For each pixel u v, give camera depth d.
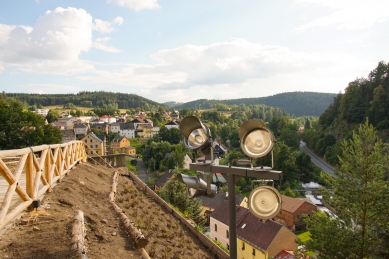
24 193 3.95
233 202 2.88
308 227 11.43
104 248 3.60
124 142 79.69
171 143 79.81
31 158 4.23
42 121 30.42
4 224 3.23
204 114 133.38
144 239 3.89
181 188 12.84
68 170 6.98
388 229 9.59
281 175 2.56
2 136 28.08
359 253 9.80
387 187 9.74
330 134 67.19
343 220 10.83
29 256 2.84
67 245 3.12
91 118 133.00
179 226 6.63
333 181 11.13
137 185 9.65
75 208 4.76
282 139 72.25
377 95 61.28
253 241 21.05
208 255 5.60
